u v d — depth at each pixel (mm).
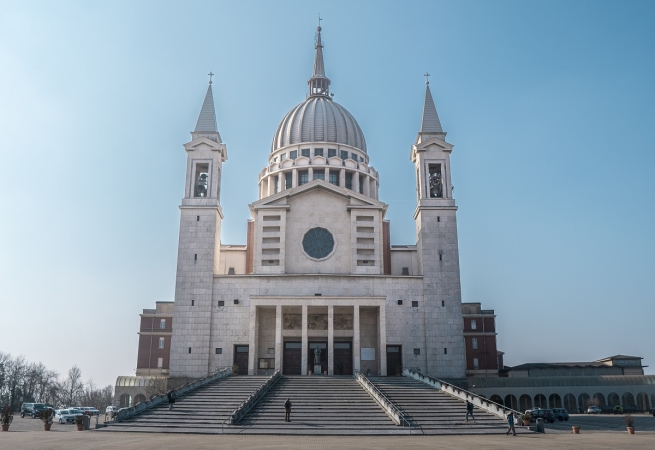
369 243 82000
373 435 45281
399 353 77375
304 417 52062
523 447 35938
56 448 34312
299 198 84500
